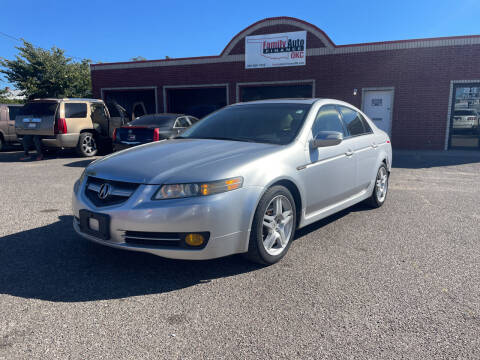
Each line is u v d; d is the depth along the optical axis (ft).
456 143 45.73
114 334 7.80
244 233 10.29
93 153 38.83
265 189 10.66
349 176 14.90
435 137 46.06
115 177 10.36
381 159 17.76
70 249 12.44
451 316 8.60
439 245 13.20
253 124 13.82
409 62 45.62
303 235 14.23
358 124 16.89
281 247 11.64
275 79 51.42
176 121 31.76
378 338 7.73
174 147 12.22
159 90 57.16
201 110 56.39
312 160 12.62
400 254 12.34
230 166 10.27
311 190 12.66
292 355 7.18
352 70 48.01
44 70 76.18
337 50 48.29
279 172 11.10
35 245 12.82
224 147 11.86
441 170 30.66
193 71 55.06
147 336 7.75
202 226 9.59
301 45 49.62
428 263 11.61
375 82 47.29
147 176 10.02
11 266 11.07
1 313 8.52
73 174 27.66
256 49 51.60
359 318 8.48
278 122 13.53
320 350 7.34
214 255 9.89
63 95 78.13
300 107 14.12
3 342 7.48
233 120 14.52
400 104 46.65
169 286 9.94
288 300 9.26
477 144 45.21
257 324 8.21
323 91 49.60
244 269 11.03
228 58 53.11
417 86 45.75
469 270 11.10
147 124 30.91
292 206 11.79
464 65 43.78
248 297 9.39
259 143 12.42
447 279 10.50
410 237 14.03
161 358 7.06
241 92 53.57
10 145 46.52
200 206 9.55
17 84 76.33
